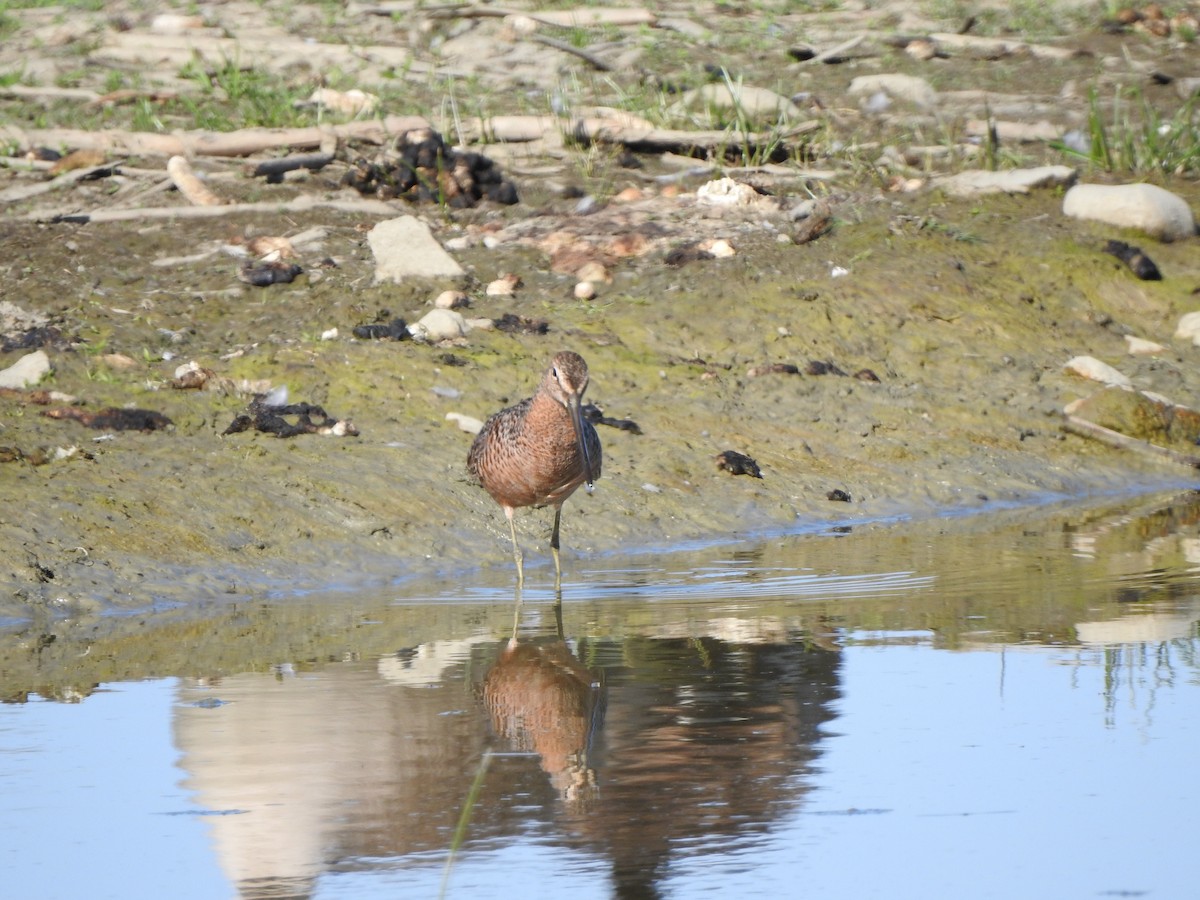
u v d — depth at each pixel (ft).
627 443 46.39
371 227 59.62
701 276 57.06
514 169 66.28
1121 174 69.26
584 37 82.94
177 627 32.83
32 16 83.35
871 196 64.59
